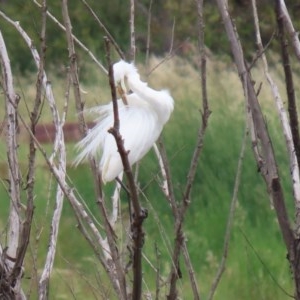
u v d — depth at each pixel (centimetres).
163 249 1250
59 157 676
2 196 1391
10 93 651
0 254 648
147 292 752
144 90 749
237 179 628
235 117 1661
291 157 632
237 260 1325
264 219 1434
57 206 690
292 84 567
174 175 1559
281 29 560
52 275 1138
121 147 530
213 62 1997
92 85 1211
